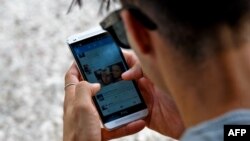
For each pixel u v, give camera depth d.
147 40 0.68
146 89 1.23
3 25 3.20
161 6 0.62
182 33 0.61
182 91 0.65
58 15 3.21
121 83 1.25
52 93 2.63
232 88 0.62
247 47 0.61
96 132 1.08
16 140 2.40
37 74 2.78
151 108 1.23
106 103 1.24
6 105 2.59
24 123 2.48
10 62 2.88
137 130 1.24
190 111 0.65
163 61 0.66
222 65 0.61
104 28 0.81
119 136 1.25
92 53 1.27
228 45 0.61
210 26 0.61
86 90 1.11
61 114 2.51
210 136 0.61
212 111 0.63
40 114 2.52
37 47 2.98
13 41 3.05
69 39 1.28
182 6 0.60
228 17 0.61
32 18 3.23
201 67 0.62
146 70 0.74
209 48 0.61
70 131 1.10
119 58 1.27
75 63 1.29
